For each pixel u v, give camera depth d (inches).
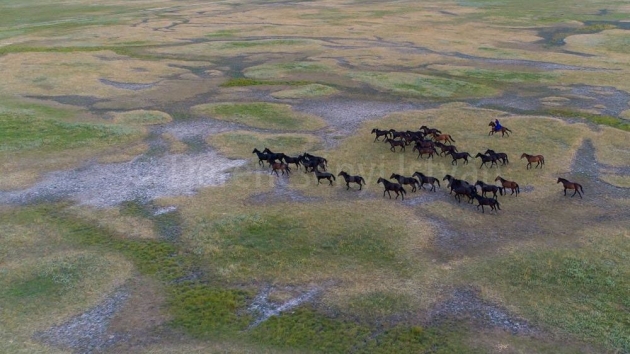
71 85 1894.7
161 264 796.6
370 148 1285.7
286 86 1884.8
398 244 842.2
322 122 1488.7
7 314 681.0
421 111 1582.2
